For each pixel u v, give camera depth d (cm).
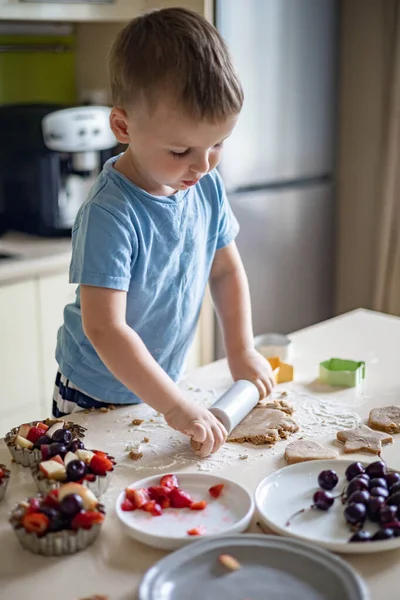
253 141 260
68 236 245
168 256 126
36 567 84
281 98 264
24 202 246
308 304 295
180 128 105
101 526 89
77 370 134
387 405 125
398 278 290
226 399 117
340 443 112
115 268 114
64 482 95
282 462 107
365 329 161
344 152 299
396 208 285
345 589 75
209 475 100
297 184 279
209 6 239
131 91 107
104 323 113
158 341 134
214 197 138
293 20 261
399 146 279
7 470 98
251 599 75
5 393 219
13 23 263
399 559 85
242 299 143
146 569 84
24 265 215
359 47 288
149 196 121
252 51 251
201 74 104
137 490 96
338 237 308
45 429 108
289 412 122
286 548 81
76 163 240
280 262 279
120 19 248
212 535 85
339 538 88
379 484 93
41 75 278
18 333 218
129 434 115
